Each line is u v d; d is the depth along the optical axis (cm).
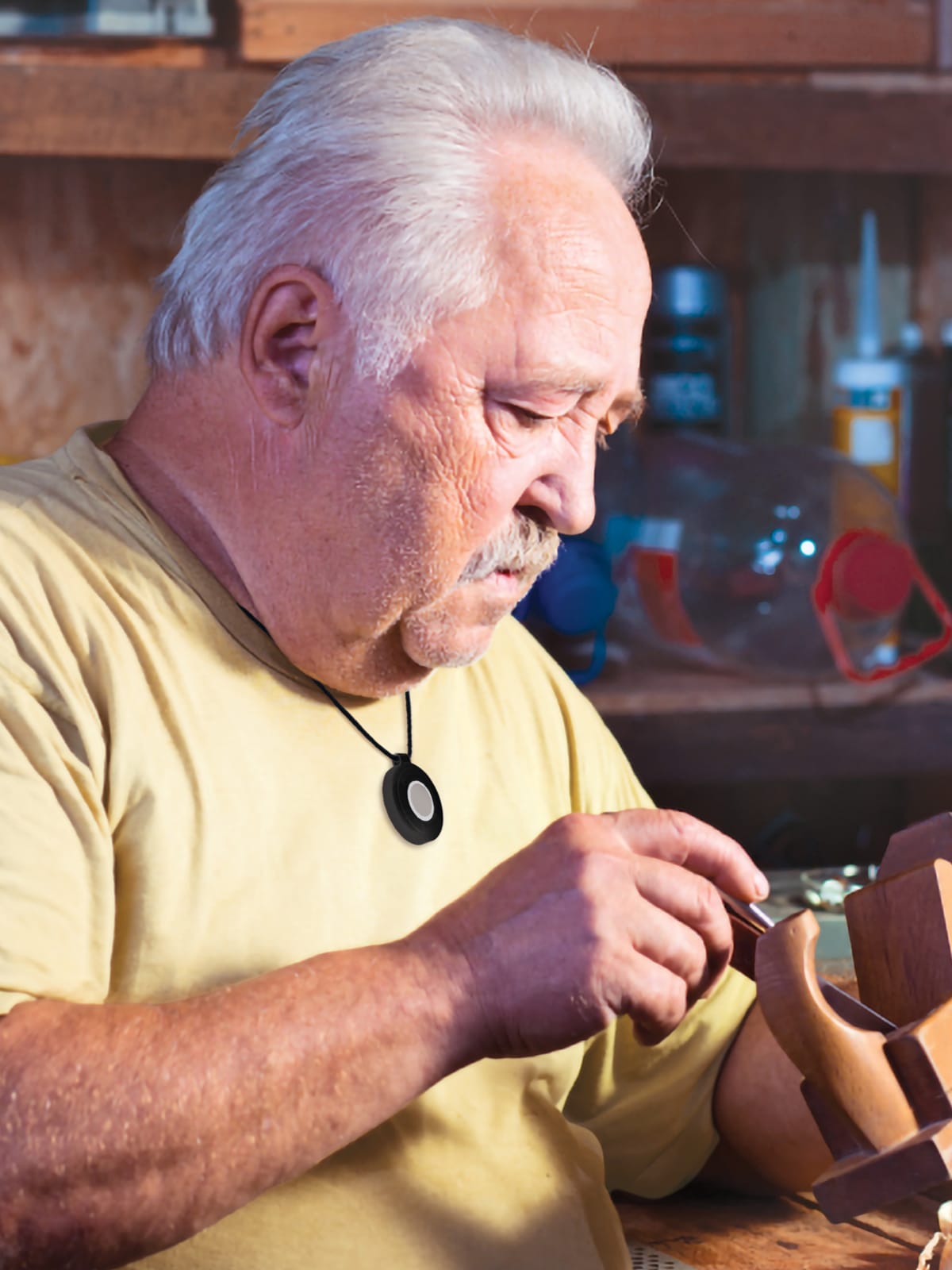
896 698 183
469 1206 87
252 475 85
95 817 79
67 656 81
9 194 195
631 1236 99
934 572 207
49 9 169
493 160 80
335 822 87
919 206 213
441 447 80
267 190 83
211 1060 70
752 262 211
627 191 87
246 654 87
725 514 188
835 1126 67
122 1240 69
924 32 184
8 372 198
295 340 82
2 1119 68
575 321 80
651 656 191
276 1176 71
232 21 172
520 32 175
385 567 82
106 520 86
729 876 81
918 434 210
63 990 75
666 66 180
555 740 104
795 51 181
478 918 76
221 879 82
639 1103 104
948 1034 67
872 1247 96
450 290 78
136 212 198
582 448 85
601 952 73
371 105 80
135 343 200
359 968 74
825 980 73
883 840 223
